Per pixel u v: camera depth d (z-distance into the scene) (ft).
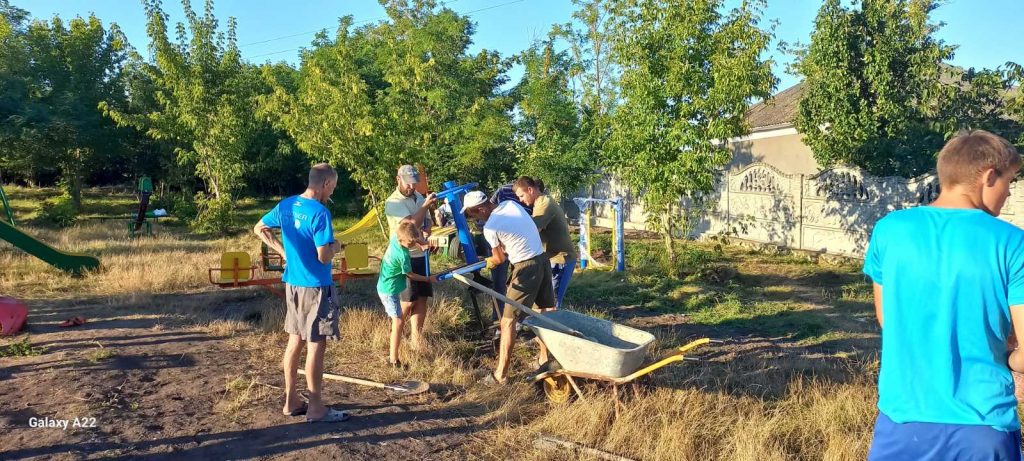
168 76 63.52
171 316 26.37
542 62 78.07
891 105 43.45
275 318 25.04
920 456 8.41
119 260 39.37
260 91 68.95
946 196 8.74
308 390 16.16
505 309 19.03
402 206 20.72
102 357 20.27
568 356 16.87
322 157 53.62
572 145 69.10
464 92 74.33
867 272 9.40
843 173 45.11
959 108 42.37
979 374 8.21
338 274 30.35
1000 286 8.07
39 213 71.82
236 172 64.49
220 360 20.63
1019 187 37.14
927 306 8.40
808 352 23.77
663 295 33.58
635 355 16.24
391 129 51.34
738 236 53.78
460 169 66.54
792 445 15.35
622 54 39.45
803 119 48.78
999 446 8.12
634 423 15.56
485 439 15.49
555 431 15.87
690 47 37.88
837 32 45.19
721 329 27.53
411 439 15.29
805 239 48.11
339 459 14.08
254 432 15.15
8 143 69.72
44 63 74.90
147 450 14.12
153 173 92.53
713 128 37.55
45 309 27.73
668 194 39.40
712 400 17.11
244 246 51.16
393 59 55.88
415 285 20.67
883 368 8.89
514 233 19.02
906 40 44.34
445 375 19.60
